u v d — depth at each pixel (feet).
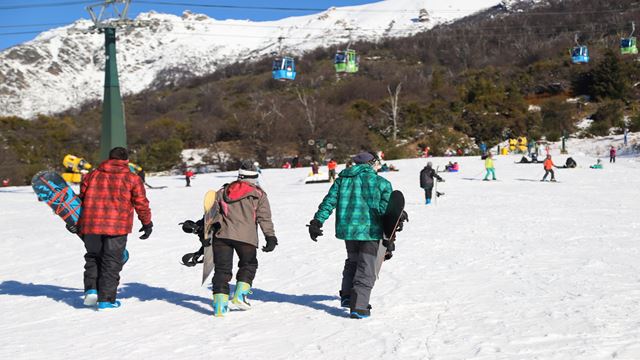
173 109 396.78
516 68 364.17
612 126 251.60
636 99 279.08
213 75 526.57
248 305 21.52
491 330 17.51
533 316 18.86
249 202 20.75
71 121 307.99
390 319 19.39
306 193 91.40
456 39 470.80
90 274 22.45
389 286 24.80
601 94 282.97
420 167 143.54
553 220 48.55
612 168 131.34
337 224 19.92
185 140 266.77
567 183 96.58
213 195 20.89
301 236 43.32
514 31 476.13
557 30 454.40
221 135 260.01
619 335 16.40
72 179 117.50
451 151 244.22
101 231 21.68
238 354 16.17
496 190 85.51
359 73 404.16
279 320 19.94
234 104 342.03
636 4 456.45
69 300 24.44
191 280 28.32
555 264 28.50
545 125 262.88
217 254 20.84
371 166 20.27
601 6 476.95
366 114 284.61
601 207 59.26
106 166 22.03
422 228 45.50
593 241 36.17
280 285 26.35
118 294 25.30
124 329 19.26
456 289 23.59
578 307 19.74
